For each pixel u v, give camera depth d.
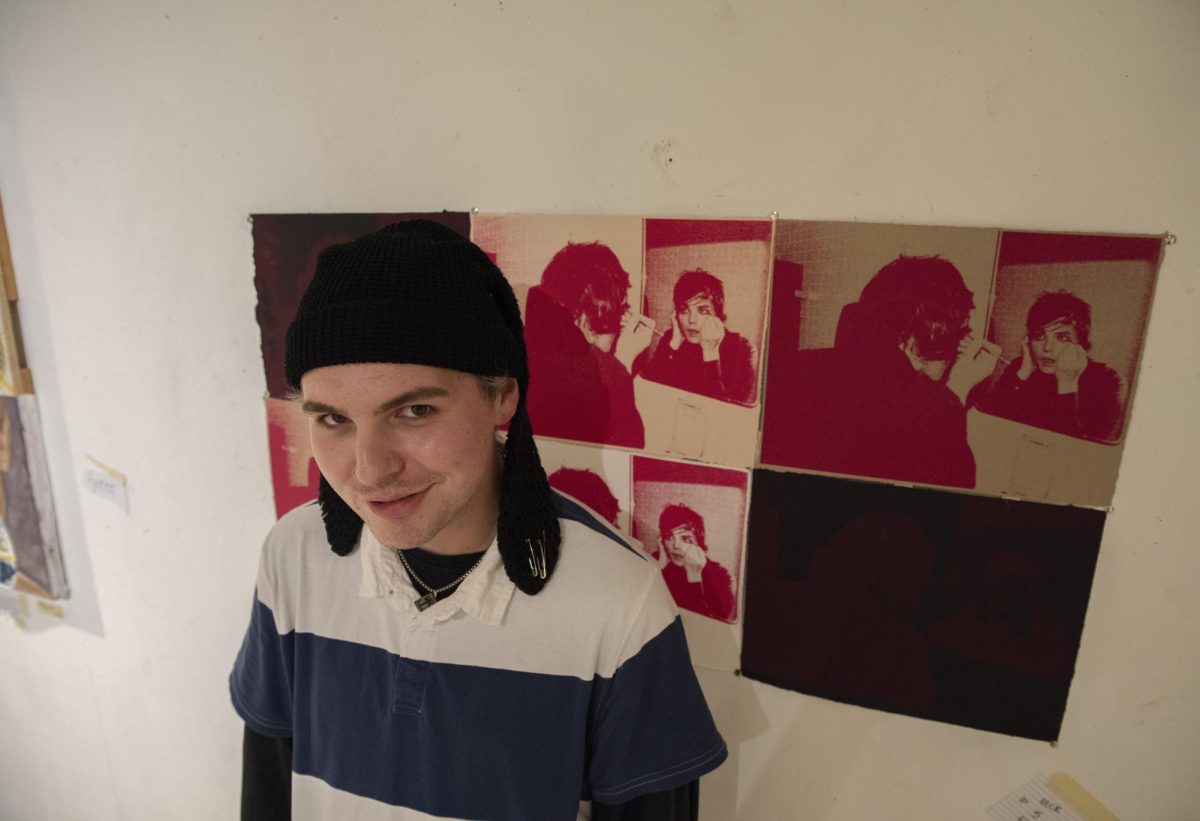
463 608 0.62
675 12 0.65
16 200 1.02
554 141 0.72
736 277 0.68
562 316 0.76
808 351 0.68
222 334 0.94
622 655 0.62
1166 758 0.66
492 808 0.66
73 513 1.16
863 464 0.69
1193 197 0.55
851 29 0.60
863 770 0.77
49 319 1.06
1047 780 0.70
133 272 0.97
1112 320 0.59
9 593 1.28
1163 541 0.62
